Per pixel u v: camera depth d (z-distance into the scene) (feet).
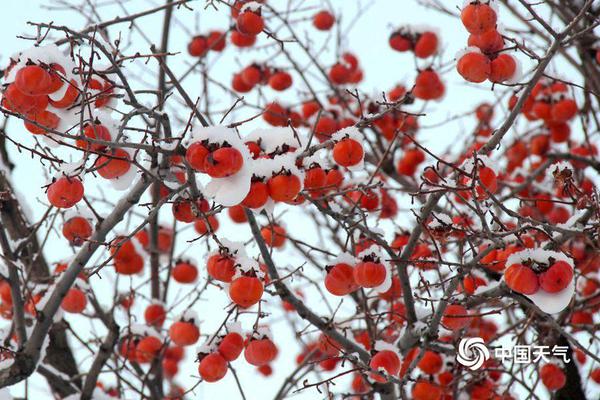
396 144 24.79
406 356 18.62
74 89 13.99
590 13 21.89
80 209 18.70
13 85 13.58
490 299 16.43
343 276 15.83
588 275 23.53
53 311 17.54
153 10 17.56
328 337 17.79
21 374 17.33
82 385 22.40
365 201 19.77
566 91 22.81
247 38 23.77
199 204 16.33
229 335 16.24
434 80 22.99
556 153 24.12
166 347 21.99
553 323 16.16
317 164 15.83
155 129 16.37
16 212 22.49
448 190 14.96
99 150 15.01
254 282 14.70
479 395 19.84
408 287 17.13
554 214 24.12
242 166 13.71
